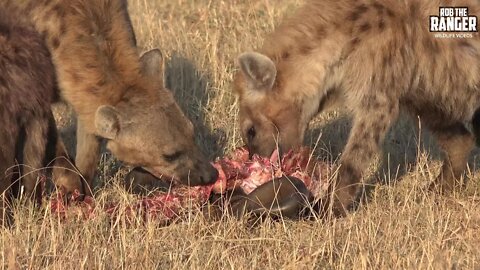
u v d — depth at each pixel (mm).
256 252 9727
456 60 10891
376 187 11516
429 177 11945
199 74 14578
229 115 13648
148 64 10852
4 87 9469
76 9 10766
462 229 10445
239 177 10727
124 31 11000
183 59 14789
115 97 10586
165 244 9898
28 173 10023
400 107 11312
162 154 10539
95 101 10617
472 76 10969
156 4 17828
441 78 10914
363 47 10656
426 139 12977
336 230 10141
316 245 9820
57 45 10711
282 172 10781
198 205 10586
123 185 11453
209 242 9953
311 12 10961
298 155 10984
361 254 9367
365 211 10820
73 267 9211
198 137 13281
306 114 11125
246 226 10328
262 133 11180
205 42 15523
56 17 10750
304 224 10406
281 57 11008
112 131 10500
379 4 10742
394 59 10664
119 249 9586
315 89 10914
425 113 11391
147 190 11117
